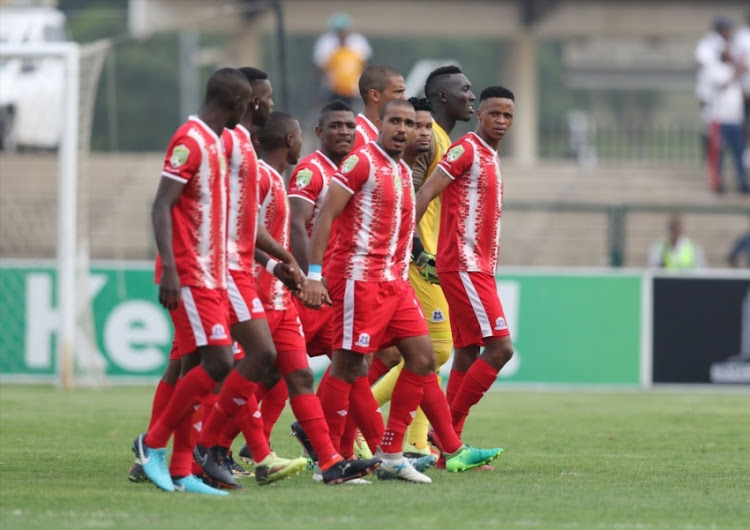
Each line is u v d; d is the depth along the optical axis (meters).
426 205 26.69
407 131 24.67
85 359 52.53
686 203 82.31
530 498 22.83
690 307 55.38
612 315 55.47
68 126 50.72
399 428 25.00
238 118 22.86
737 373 55.16
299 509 21.16
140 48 147.88
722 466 28.91
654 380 55.38
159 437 23.16
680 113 178.75
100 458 28.78
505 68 96.50
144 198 78.81
